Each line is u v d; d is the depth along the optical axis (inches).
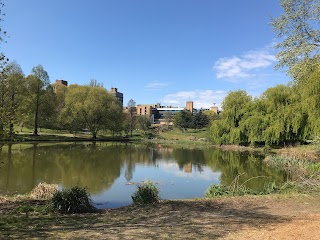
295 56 591.2
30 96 2193.7
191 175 996.6
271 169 1120.2
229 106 2240.4
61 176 904.3
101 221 366.0
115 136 3228.3
